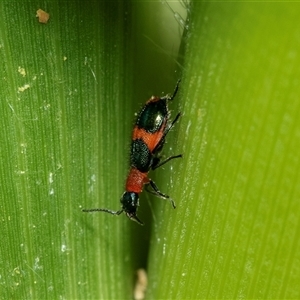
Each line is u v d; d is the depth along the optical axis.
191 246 0.06
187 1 0.06
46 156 0.06
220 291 0.06
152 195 0.07
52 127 0.06
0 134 0.06
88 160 0.06
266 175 0.06
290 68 0.06
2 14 0.06
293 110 0.06
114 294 0.06
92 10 0.06
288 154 0.06
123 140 0.06
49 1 0.06
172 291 0.06
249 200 0.06
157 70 0.06
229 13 0.06
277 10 0.06
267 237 0.06
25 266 0.06
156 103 0.06
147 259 0.06
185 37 0.06
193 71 0.06
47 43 0.06
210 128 0.06
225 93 0.06
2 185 0.06
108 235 0.06
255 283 0.06
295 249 0.06
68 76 0.06
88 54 0.06
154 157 0.06
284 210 0.06
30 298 0.06
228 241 0.06
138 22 0.06
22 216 0.06
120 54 0.06
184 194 0.06
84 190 0.06
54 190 0.06
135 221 0.07
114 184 0.06
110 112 0.06
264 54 0.06
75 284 0.06
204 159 0.06
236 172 0.06
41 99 0.06
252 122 0.06
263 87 0.06
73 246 0.06
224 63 0.06
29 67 0.06
